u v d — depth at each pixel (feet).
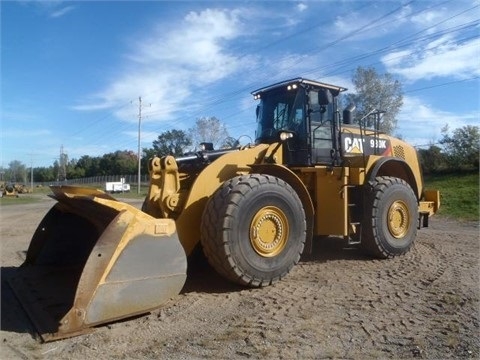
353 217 21.03
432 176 84.69
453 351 10.87
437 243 26.84
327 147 21.24
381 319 13.07
